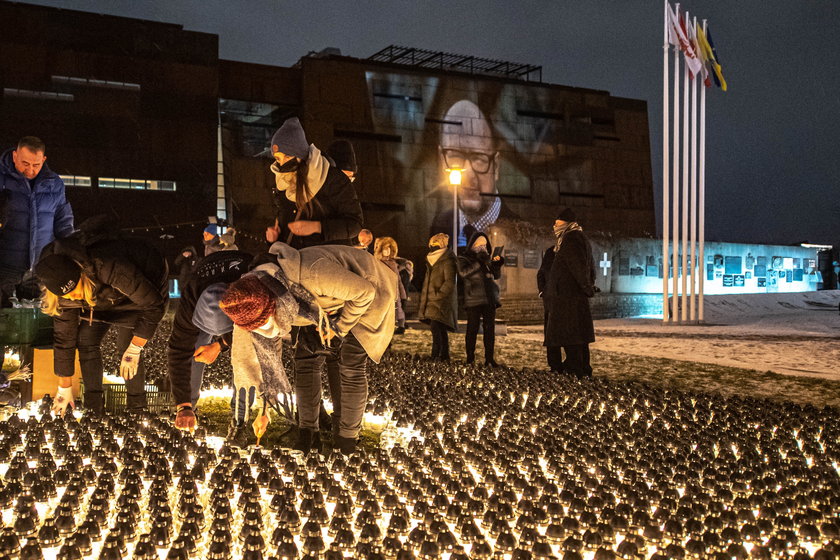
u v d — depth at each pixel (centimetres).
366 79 4191
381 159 4206
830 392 958
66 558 329
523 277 3516
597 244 3997
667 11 2733
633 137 5028
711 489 475
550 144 4722
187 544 342
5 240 771
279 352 475
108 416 616
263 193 3841
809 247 4988
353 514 412
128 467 466
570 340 1009
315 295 467
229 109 3956
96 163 3488
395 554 350
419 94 4338
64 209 832
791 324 2980
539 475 491
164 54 3634
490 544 371
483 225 4422
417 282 4225
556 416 712
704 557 353
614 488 475
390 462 517
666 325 2919
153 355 1087
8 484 419
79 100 3475
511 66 4812
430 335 1812
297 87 4075
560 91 4784
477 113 4500
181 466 476
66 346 634
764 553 351
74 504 398
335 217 546
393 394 800
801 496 449
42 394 726
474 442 575
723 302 4178
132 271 583
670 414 743
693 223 2930
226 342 516
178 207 3609
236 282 424
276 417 713
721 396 843
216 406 773
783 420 711
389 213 4197
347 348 551
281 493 429
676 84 2816
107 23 3550
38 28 3431
